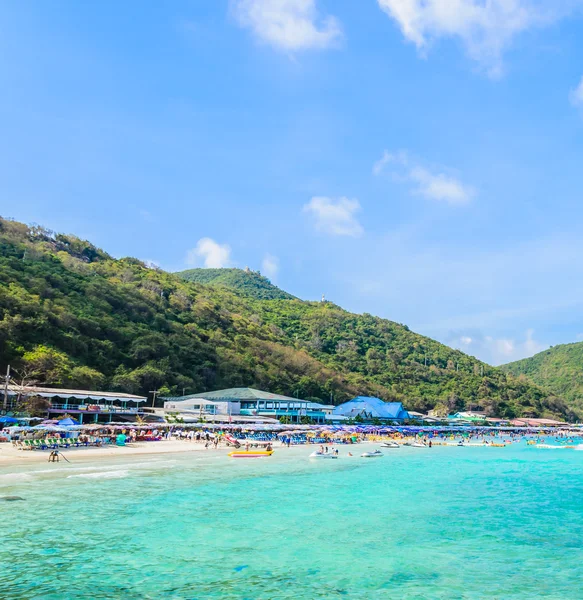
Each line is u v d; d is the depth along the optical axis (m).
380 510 34.31
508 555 24.83
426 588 20.16
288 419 113.50
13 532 24.89
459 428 147.12
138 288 160.25
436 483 48.50
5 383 74.12
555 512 35.47
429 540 27.20
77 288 131.00
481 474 57.34
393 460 70.25
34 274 123.94
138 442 71.94
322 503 35.78
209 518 29.66
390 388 193.62
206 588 19.27
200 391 121.69
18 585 18.70
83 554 22.33
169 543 24.45
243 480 44.25
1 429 62.44
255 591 19.14
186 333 141.62
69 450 57.78
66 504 30.91
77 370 92.75
